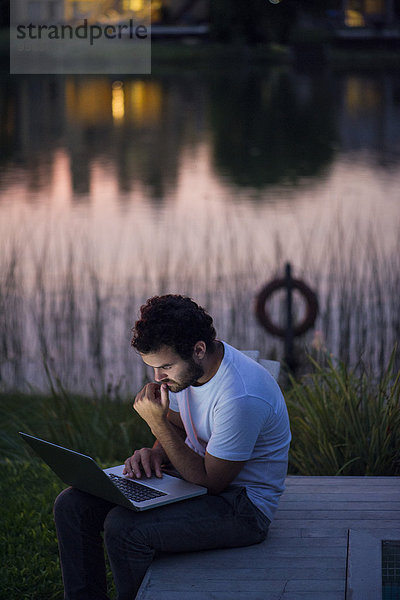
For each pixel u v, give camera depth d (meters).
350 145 20.64
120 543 2.73
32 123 24.59
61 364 6.93
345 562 2.80
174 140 21.47
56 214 12.93
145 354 2.69
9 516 4.06
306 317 7.67
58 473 2.93
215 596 2.60
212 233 11.64
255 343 7.47
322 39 45.72
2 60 43.50
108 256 10.23
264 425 2.84
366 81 35.56
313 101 29.28
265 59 44.03
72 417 5.50
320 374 4.81
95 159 18.66
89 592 2.87
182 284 8.80
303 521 3.14
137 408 2.86
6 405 6.06
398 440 4.06
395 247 10.30
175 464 2.86
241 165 17.98
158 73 39.31
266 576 2.71
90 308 8.15
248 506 2.86
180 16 46.22
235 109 27.55
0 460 5.07
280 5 45.06
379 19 47.16
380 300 7.15
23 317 7.80
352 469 4.10
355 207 13.54
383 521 3.12
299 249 10.58
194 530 2.78
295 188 15.33
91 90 33.69
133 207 13.55
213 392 2.78
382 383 4.37
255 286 8.81
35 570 3.56
